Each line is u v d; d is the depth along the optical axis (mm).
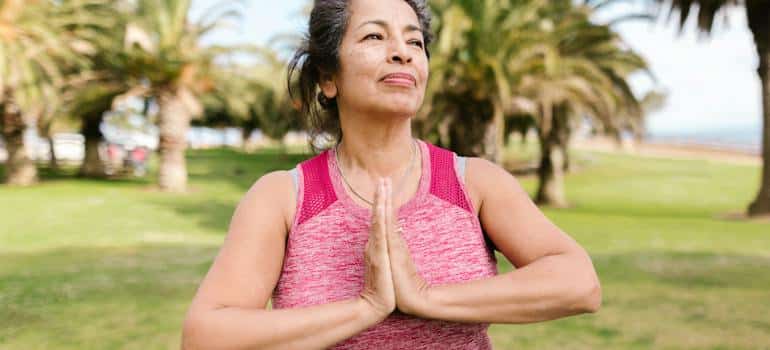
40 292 6531
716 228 13109
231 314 1001
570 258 1059
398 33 1123
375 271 995
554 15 17891
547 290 1011
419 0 1202
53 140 31094
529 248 1103
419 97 1141
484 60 15805
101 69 21094
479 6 15695
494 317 1011
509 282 1021
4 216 13797
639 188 26594
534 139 50250
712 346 4656
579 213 17500
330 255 1110
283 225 1140
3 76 17734
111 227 12352
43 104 19141
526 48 16078
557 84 16281
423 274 1089
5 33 17609
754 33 16922
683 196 23984
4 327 5223
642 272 7691
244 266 1074
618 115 18578
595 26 16375
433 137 19922
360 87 1112
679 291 6566
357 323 991
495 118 17094
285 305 1116
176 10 19969
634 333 4988
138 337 4969
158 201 17531
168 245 10125
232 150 54812
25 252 9359
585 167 35125
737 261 8539
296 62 1284
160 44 20031
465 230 1130
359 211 1130
